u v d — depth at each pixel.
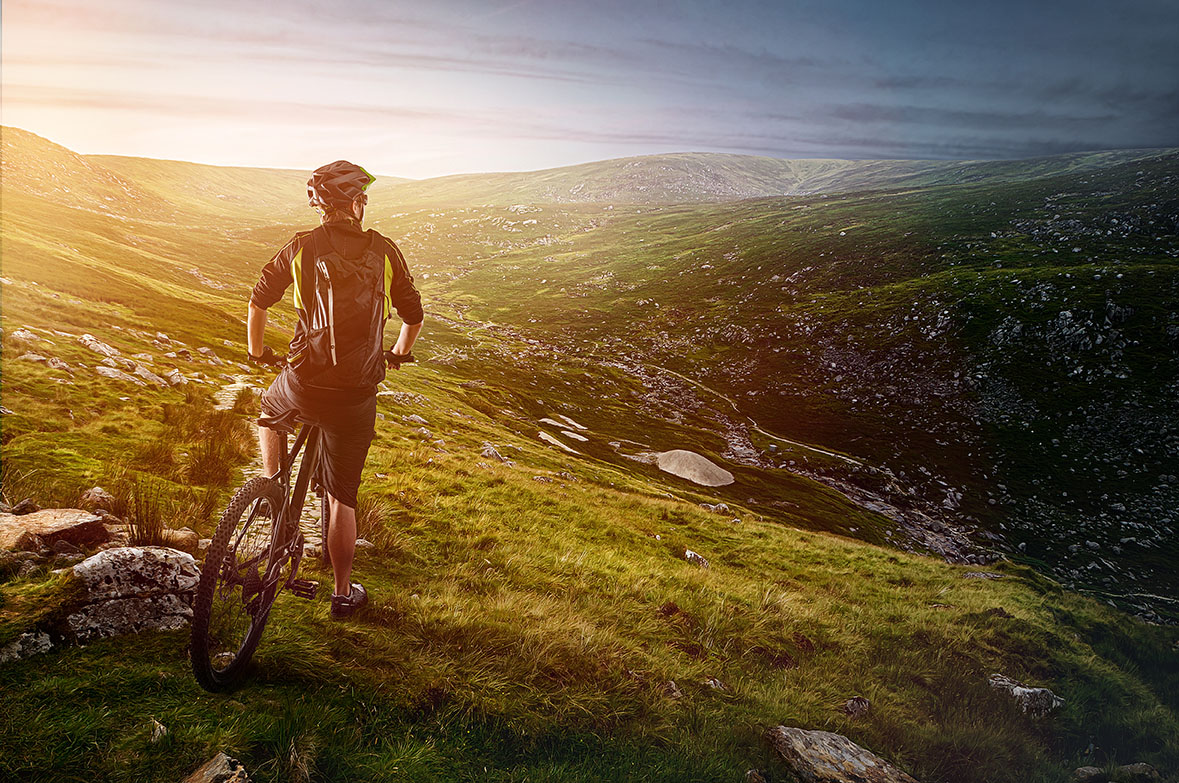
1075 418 121.38
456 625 5.79
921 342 152.62
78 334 30.48
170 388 23.92
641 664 6.69
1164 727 10.98
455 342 154.38
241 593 4.09
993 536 88.31
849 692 8.45
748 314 186.38
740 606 11.34
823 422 127.38
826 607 14.04
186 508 7.69
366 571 7.16
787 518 75.12
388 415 47.47
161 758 3.09
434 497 14.59
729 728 5.91
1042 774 7.77
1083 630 18.25
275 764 3.33
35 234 97.81
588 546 15.00
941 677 10.37
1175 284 150.12
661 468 85.50
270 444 4.15
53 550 4.98
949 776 6.99
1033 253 190.50
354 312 3.64
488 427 67.88
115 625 3.92
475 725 4.51
